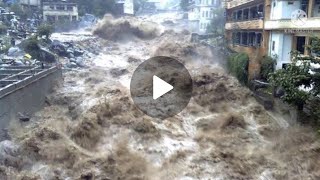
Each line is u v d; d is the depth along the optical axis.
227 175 16.83
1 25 43.72
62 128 20.02
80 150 18.17
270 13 32.09
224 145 19.73
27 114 21.14
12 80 21.59
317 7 28.59
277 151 19.28
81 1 78.31
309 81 20.31
